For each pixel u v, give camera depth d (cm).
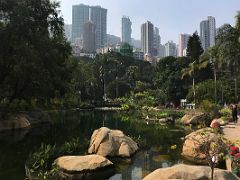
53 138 2438
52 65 3556
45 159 1418
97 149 1612
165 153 1714
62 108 5872
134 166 1429
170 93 7350
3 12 3288
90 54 18075
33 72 3266
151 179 864
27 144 2148
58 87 3984
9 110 3419
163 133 2559
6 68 3338
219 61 4534
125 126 3186
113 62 10681
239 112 3647
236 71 4372
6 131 2939
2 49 3203
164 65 8275
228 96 5622
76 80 8131
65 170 1259
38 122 3669
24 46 3188
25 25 3294
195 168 888
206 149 838
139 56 18725
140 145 1881
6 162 1567
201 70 6919
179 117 3897
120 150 1614
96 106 8381
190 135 1681
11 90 3606
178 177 855
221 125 2555
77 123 3756
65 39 4162
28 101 3906
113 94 10200
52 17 3694
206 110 3575
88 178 1240
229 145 1057
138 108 6481
